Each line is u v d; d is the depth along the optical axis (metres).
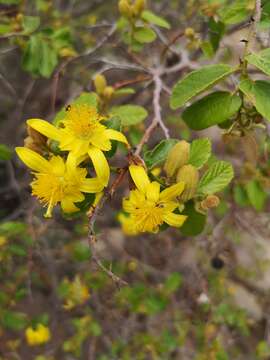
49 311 0.31
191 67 0.25
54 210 0.27
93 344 0.29
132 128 0.22
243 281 0.33
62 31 0.24
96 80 0.20
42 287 0.31
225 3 0.22
